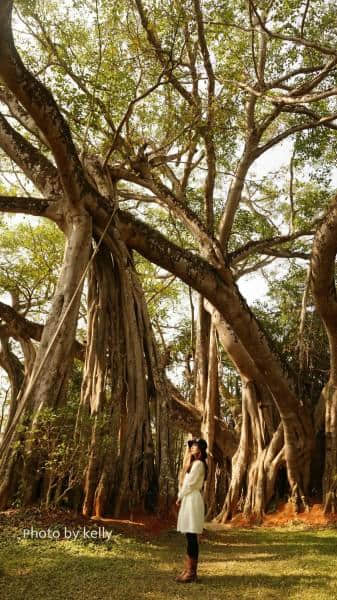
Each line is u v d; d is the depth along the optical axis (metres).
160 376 11.89
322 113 16.42
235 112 13.38
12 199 11.29
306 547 9.14
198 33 13.03
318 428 14.30
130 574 6.40
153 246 12.09
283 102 12.82
